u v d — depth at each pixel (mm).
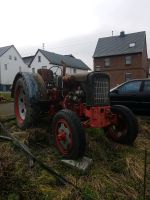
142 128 7105
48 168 4070
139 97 8758
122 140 5562
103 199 3594
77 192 3590
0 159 4250
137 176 4285
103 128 5898
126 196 3738
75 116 4523
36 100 5414
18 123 6016
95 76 5023
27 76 5633
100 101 5109
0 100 9898
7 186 3621
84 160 4461
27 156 4453
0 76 49000
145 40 42531
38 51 50875
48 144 5172
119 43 41969
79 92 5211
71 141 4441
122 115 5500
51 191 3598
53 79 5918
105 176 4203
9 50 50562
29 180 3797
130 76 39875
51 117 5922
